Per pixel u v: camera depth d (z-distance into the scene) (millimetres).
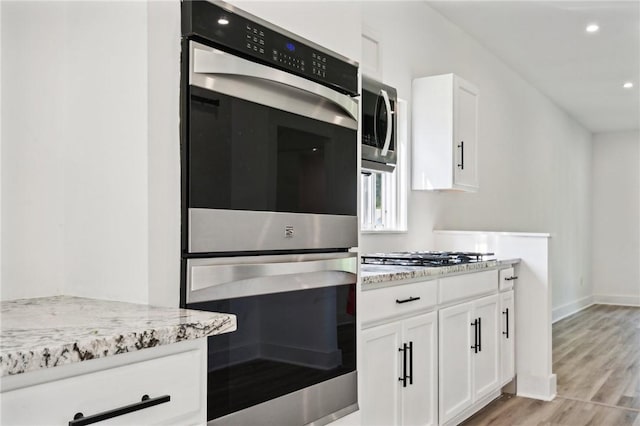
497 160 5254
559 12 4172
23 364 811
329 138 1713
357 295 1850
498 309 3387
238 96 1411
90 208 1415
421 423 2537
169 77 1295
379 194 3635
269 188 1491
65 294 1472
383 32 3512
